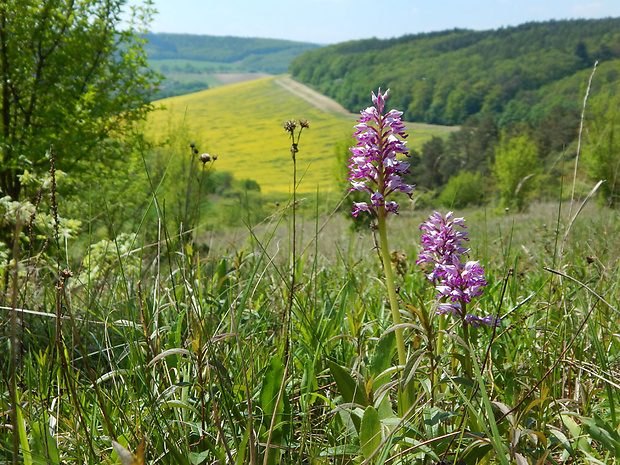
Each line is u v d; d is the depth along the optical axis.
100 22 12.36
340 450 1.79
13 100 12.21
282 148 132.38
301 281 3.60
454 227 2.04
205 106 193.75
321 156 120.06
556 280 3.28
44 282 2.80
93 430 1.92
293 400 2.34
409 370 1.67
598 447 2.03
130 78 12.91
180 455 1.58
